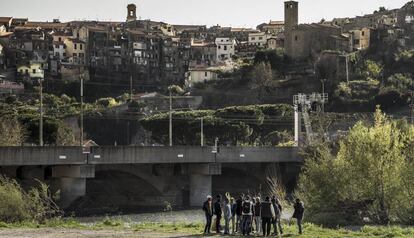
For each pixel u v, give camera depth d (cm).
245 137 16262
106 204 10606
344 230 5428
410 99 19162
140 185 11231
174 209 10256
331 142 11194
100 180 11150
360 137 7131
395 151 6938
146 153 10494
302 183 7406
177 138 16475
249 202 4991
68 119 19362
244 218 4962
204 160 11288
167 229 5369
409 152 7156
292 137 15425
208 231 5112
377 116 7462
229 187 13050
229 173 13050
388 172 6819
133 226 5691
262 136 17075
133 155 10338
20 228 5394
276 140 16712
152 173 11062
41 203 6650
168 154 10775
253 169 12544
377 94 19600
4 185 6750
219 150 11525
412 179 6762
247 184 13025
